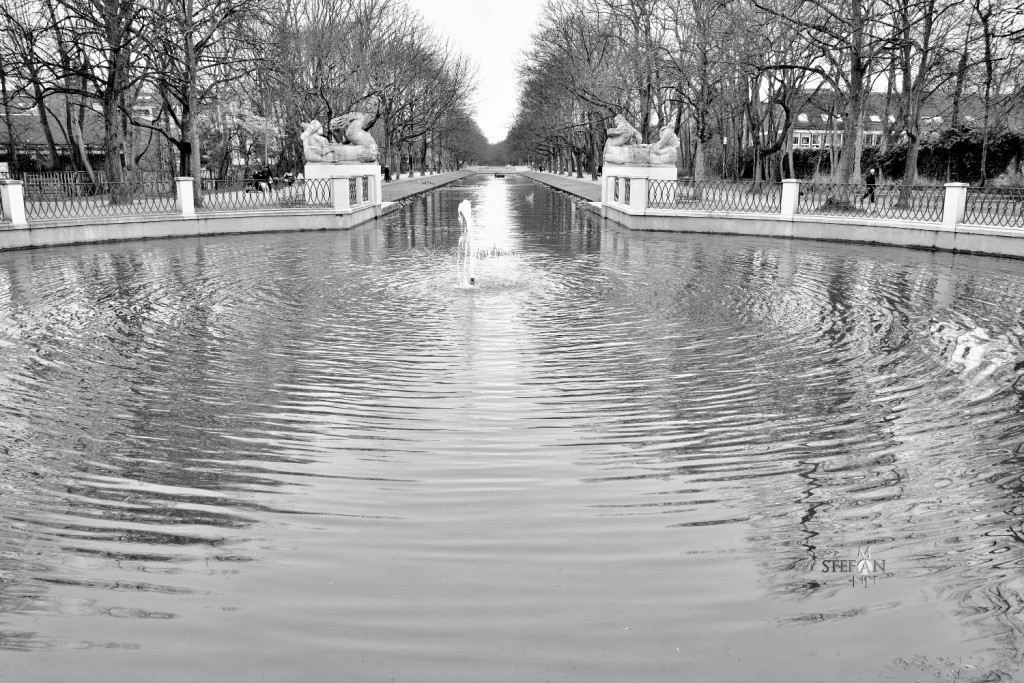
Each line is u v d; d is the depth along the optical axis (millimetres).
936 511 4023
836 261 13469
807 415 5441
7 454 4754
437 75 48031
